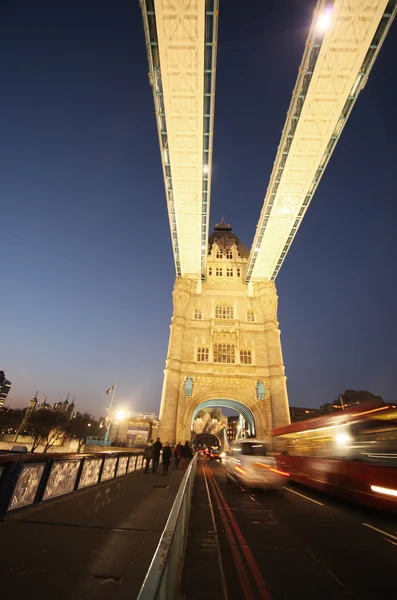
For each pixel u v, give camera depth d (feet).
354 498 36.96
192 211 117.08
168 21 65.67
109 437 168.76
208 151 95.81
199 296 154.40
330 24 65.41
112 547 17.52
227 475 61.36
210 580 16.93
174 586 10.29
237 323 143.64
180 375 131.64
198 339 141.08
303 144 92.02
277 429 69.92
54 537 18.29
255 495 46.68
